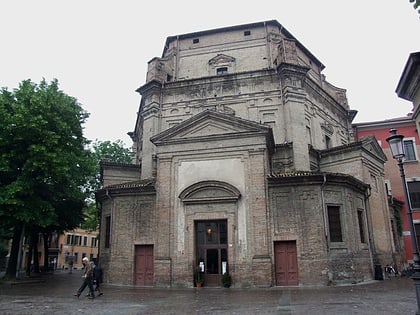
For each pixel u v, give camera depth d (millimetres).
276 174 22609
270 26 32938
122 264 23484
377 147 30469
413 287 19297
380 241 27734
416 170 36750
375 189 29172
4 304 15117
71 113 26469
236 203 21734
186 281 21344
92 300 16172
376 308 12555
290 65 28469
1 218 23469
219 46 33375
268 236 20922
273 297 16109
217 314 11992
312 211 21234
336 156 28469
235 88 29984
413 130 37594
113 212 24703
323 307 12922
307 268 20484
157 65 31578
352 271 21531
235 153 22547
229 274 20844
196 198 22328
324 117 32625
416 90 12688
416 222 35656
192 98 30531
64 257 66312
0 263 48344
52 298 17031
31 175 24203
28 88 25406
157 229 22562
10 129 23109
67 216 31500
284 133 28078
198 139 23266
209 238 22156
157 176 23469
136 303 15031
